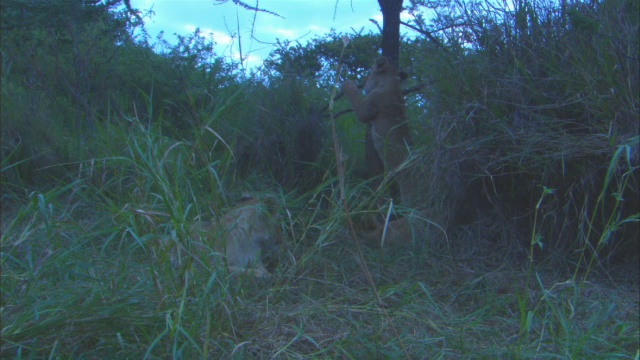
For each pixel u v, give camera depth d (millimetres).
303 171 6168
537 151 4328
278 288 3312
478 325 3322
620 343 3066
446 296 3881
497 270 4352
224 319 2770
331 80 7277
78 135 6355
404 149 5625
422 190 5043
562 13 4785
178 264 2973
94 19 7438
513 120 4516
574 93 4391
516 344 2984
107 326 2508
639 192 4203
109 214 3365
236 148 6090
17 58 7848
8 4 6645
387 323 3061
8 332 2283
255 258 3980
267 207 4242
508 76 4613
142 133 3457
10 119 6336
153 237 2707
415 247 4668
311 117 6379
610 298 3805
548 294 3439
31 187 5734
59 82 7688
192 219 3188
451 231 4766
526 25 4840
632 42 4484
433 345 2934
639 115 4137
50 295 2697
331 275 3930
